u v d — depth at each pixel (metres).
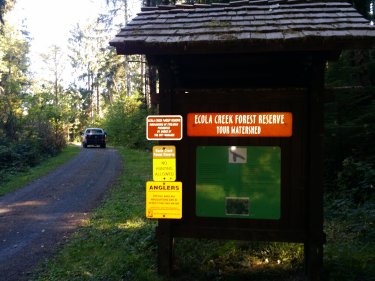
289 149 4.68
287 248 5.77
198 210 4.85
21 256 6.38
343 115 8.95
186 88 5.14
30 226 8.30
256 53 4.69
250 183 4.75
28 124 23.44
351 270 4.94
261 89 4.68
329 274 4.83
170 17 5.08
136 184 12.76
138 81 39.59
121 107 36.75
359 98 8.84
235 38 4.18
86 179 14.54
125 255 5.91
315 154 4.53
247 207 4.76
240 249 5.79
